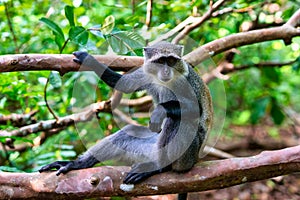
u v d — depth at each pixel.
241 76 5.11
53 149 4.12
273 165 3.13
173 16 4.16
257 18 4.23
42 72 3.68
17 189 3.14
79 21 3.68
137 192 3.17
